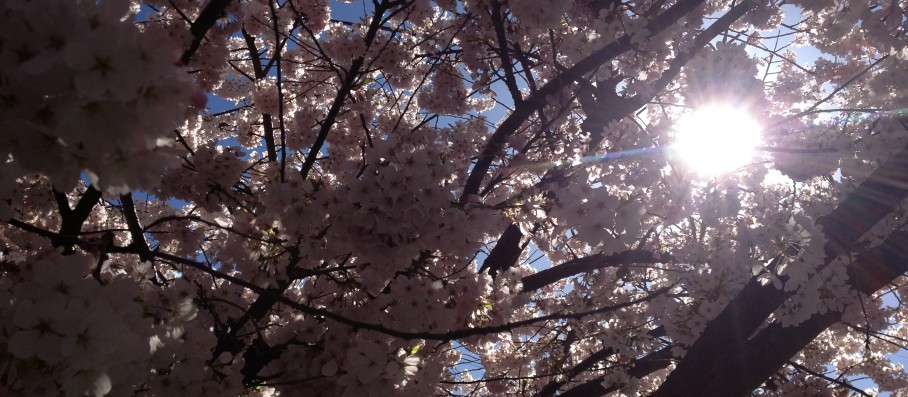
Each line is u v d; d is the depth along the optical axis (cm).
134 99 121
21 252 399
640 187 392
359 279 349
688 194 392
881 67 465
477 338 381
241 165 414
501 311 366
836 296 316
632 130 398
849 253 312
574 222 288
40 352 148
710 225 362
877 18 431
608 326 563
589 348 666
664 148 387
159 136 125
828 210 358
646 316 570
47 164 129
